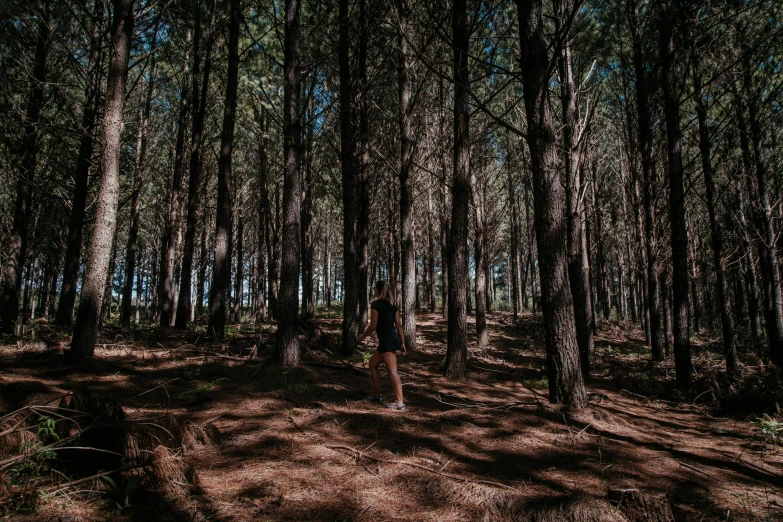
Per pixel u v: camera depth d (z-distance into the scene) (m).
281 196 20.73
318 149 17.25
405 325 11.52
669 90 9.02
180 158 14.78
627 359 13.32
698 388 7.48
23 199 10.52
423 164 17.02
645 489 3.38
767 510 3.10
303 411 5.25
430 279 28.22
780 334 9.91
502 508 3.00
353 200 10.55
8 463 2.78
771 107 10.24
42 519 2.50
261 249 22.89
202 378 6.67
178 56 14.93
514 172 21.58
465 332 8.16
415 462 3.82
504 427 4.95
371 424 4.86
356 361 9.40
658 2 8.97
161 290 15.20
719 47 10.12
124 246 32.88
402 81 11.40
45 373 6.00
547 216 5.95
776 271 10.08
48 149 12.79
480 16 10.12
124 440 3.13
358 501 3.06
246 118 15.38
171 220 14.55
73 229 10.91
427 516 2.90
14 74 10.30
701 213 18.95
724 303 9.84
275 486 3.18
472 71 12.30
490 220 20.70
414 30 12.19
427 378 8.03
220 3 13.19
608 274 33.59
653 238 12.88
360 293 13.70
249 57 12.62
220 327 10.07
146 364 7.22
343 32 10.49
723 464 4.12
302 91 15.54
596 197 21.27
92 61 10.96
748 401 6.27
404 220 11.70
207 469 3.47
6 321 9.78
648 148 11.70
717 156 12.71
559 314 5.86
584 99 14.87
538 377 8.84
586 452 4.23
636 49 10.81
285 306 7.72
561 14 9.33
